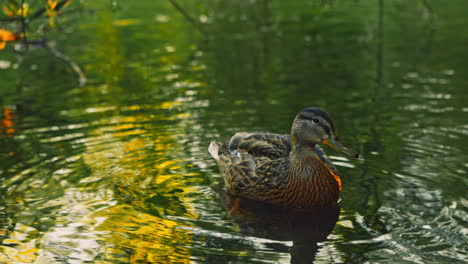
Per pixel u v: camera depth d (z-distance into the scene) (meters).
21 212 8.48
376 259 7.07
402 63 16.64
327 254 7.26
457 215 8.19
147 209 8.62
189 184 9.60
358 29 20.62
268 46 19.00
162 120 12.61
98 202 8.81
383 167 10.01
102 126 12.31
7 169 10.07
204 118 12.67
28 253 7.29
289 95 14.17
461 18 21.38
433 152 10.55
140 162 10.38
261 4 24.30
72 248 7.41
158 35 20.45
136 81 15.70
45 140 11.52
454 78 15.12
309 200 8.92
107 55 18.23
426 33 19.73
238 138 10.46
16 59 17.55
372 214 8.38
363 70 16.14
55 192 9.15
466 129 11.63
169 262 7.02
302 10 23.92
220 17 23.11
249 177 9.34
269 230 8.05
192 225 8.13
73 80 16.00
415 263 6.95
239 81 15.46
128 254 7.23
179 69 16.70
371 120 12.34
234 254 7.25
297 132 9.08
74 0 18.39
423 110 12.88
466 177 9.44
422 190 9.06
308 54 17.95
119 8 17.00
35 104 14.00
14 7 12.23
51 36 19.36
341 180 9.62
